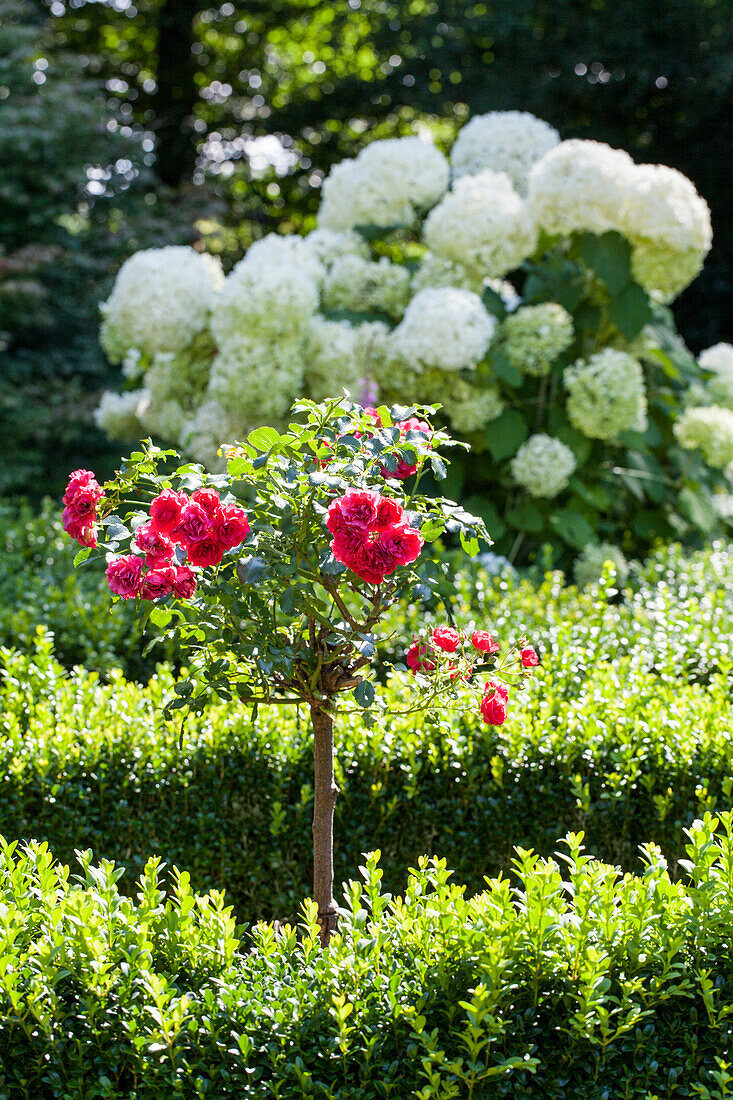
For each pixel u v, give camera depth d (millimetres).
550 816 3018
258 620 2170
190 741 3049
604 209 5074
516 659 2504
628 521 6035
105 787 2969
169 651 3916
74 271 11016
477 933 1942
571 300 5496
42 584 4531
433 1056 1783
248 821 3027
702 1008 2008
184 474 2193
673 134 12805
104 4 14977
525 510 5352
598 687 3262
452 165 6289
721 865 2219
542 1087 1914
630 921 2010
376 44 13828
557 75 12391
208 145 15570
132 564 2145
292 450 2211
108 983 1879
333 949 1983
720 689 3314
